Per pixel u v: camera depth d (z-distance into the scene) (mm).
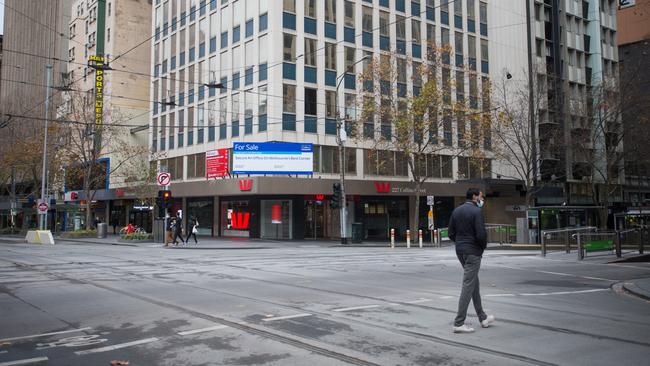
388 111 33062
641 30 53719
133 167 46562
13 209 55156
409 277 13781
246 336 6988
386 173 38938
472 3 43812
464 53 42406
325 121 36281
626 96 38219
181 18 43688
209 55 40125
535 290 11719
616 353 6121
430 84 32125
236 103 37344
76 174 47344
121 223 53594
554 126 42781
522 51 46500
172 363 5797
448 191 40188
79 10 62562
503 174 45062
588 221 35312
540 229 32312
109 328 7547
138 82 55156
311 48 35938
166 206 29344
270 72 34438
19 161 47906
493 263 18938
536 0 48781
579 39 52750
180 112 43281
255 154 33906
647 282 12375
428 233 39375
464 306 7035
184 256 21469
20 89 79438
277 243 32656
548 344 6523
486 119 35094
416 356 5973
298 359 5895
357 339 6773
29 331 7398
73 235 40250
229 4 38438
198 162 40844
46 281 12828
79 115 42188
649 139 38312
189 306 9211
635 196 56656
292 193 34375
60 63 66812
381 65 33219
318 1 36469
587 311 8930
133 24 55344
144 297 10250
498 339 6750
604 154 40656
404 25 39781
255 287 11672
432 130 35094
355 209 39344
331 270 15562
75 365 5758
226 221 40719
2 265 17188
